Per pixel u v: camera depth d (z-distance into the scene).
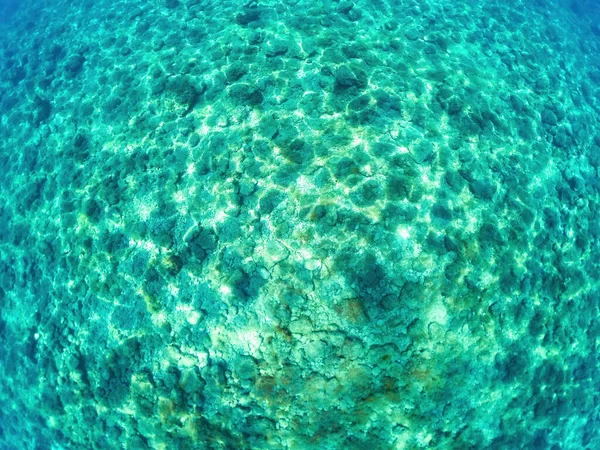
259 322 3.41
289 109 3.97
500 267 3.75
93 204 4.17
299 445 3.48
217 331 3.48
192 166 3.90
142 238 3.84
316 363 3.37
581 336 4.15
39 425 4.35
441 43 4.78
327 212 3.52
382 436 3.49
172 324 3.61
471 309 3.59
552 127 4.66
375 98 4.08
